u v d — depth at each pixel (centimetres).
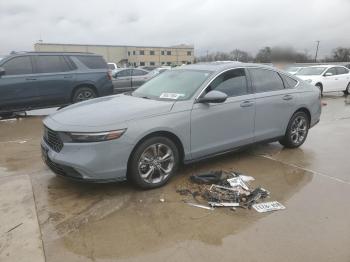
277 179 488
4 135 749
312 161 570
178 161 468
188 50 10425
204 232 347
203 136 485
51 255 310
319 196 432
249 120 540
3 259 303
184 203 408
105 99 524
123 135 408
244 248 321
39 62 946
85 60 1020
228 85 522
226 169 524
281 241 332
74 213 384
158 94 512
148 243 329
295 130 631
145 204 405
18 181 471
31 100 937
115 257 308
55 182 468
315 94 655
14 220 368
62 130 407
